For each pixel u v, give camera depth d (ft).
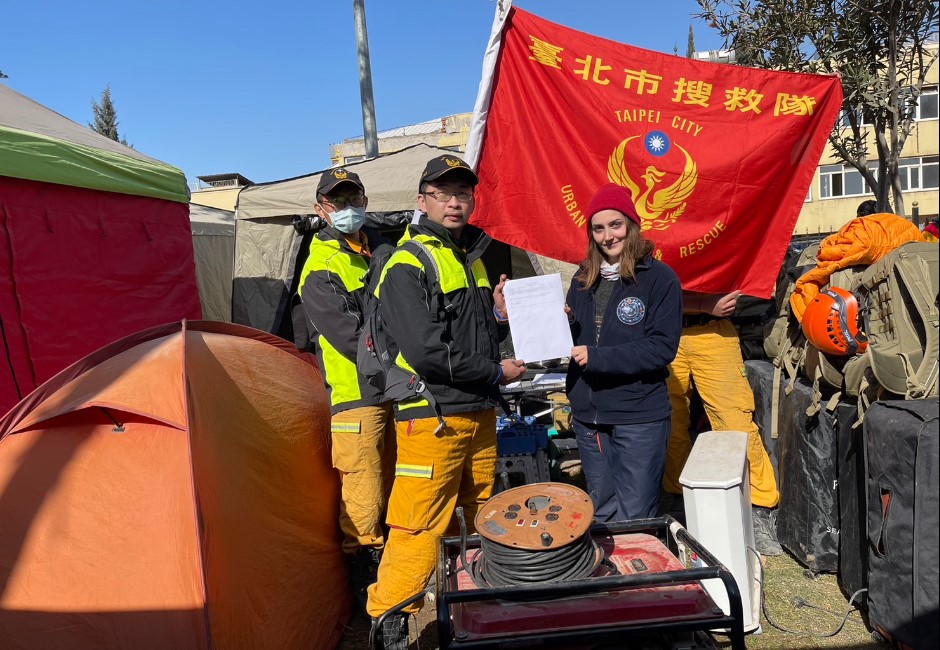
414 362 9.06
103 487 8.51
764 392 14.66
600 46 13.58
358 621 11.97
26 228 15.81
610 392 10.39
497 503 7.59
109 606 7.98
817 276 12.35
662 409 10.34
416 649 10.72
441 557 7.52
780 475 13.25
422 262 9.25
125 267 18.44
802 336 12.79
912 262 10.30
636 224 10.25
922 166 85.15
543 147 13.55
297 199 28.40
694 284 13.51
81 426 8.97
